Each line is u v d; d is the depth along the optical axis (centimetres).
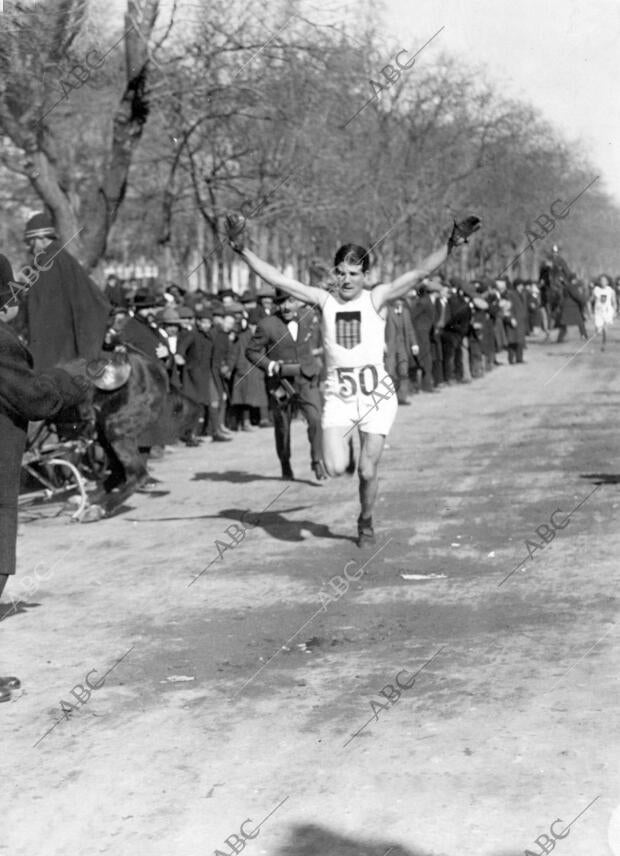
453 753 689
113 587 1127
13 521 834
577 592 1034
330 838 592
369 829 599
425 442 2145
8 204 3844
